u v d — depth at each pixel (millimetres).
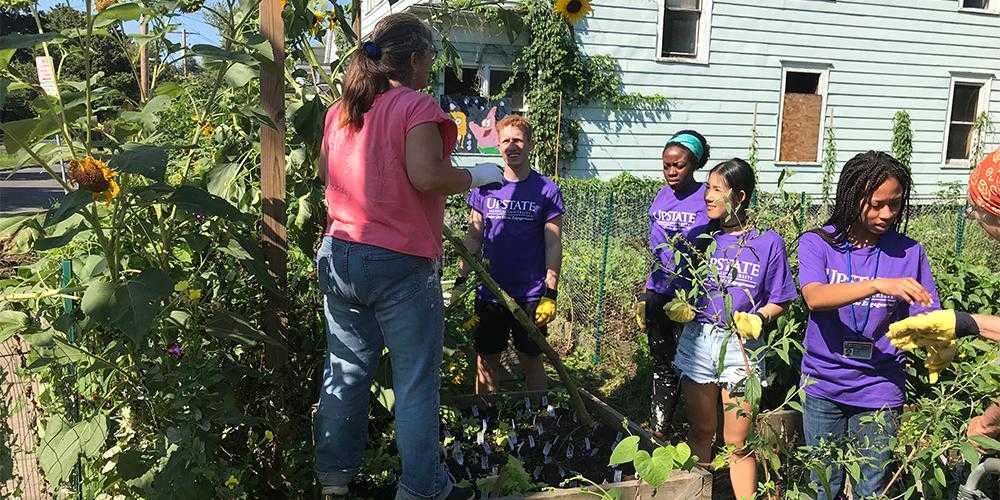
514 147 3803
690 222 3637
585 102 11570
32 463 2742
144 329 2080
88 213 2229
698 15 12195
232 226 2852
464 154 11164
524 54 11078
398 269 2322
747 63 12461
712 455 3551
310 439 2920
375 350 2535
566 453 3230
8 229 2420
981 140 14094
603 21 11539
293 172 3145
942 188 14016
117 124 2846
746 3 12305
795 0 12570
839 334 2676
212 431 2666
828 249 2727
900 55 13383
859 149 13430
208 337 2703
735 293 3070
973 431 2441
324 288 2486
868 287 2438
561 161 11562
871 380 2658
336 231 2395
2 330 2375
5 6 2275
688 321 3088
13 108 2709
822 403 2744
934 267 4539
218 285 2830
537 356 3992
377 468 2918
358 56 2377
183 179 3119
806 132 13023
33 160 2295
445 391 3557
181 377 2342
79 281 2529
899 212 2623
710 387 3184
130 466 2309
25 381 2680
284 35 2986
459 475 3018
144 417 2430
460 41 10867
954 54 13742
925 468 2162
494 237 3883
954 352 2400
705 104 12328
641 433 3238
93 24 2199
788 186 12992
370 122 2328
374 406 3215
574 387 3354
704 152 3748
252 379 2867
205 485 2344
